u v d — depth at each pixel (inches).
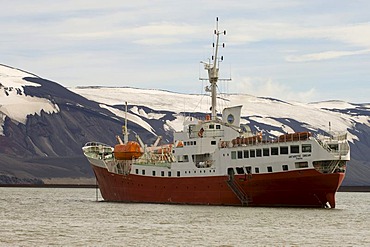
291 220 5743.1
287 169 6604.3
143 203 7800.2
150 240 4598.9
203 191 7239.2
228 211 6466.5
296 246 4379.9
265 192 6786.4
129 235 4845.0
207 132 7268.7
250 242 4525.1
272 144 6697.8
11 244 4426.7
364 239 4699.8
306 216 6043.3
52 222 5787.4
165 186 7578.7
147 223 5595.5
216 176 7121.1
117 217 6136.8
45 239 4658.0
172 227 5305.1
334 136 6589.6
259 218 5876.0
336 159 6417.3
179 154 7470.5
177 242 4512.8
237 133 7249.0
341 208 7770.7
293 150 6574.8
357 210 7263.8
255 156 6811.0
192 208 6860.2
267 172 6727.4
